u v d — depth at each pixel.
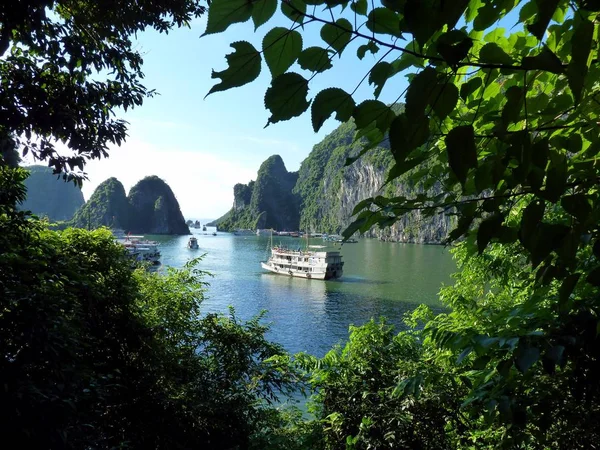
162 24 4.57
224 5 0.60
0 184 3.76
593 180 0.89
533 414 1.75
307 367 5.92
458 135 0.61
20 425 2.79
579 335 1.39
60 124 4.16
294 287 38.88
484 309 3.07
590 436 1.89
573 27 0.82
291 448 5.75
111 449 4.08
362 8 0.64
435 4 0.53
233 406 6.56
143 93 4.91
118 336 5.90
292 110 0.69
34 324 3.19
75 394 3.41
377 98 0.69
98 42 4.36
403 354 5.72
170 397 6.05
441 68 0.69
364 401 5.23
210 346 7.48
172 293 7.70
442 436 4.41
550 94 1.02
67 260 4.84
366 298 33.16
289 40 0.64
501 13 0.75
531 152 0.74
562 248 0.86
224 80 0.66
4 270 3.43
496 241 1.01
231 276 46.22
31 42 3.81
